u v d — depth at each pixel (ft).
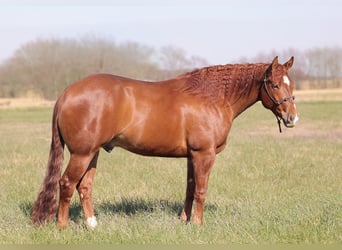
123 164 53.52
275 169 50.19
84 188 28.35
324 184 42.93
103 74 27.37
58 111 26.53
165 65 212.23
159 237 25.67
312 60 331.77
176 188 41.11
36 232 26.11
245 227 27.27
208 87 28.40
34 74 237.45
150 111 27.02
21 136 92.84
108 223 28.50
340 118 132.16
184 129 27.61
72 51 230.48
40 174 47.83
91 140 26.00
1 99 239.09
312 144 72.43
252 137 84.58
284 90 28.35
